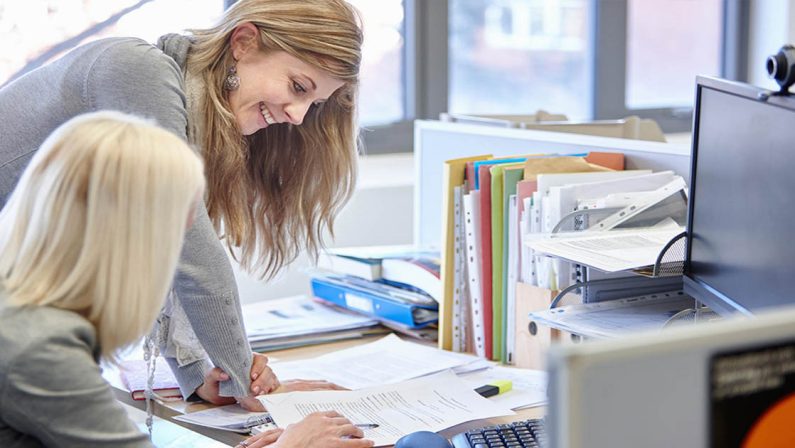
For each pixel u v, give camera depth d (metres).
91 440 1.04
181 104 1.53
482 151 2.25
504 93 3.54
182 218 1.06
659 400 0.61
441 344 1.92
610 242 1.60
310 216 1.91
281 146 1.85
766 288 1.23
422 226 2.45
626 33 3.68
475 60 3.46
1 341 1.02
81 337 1.05
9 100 1.56
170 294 1.60
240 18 1.62
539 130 2.25
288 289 2.71
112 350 1.09
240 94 1.66
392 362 1.79
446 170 1.87
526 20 3.52
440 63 3.37
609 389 0.60
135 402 1.66
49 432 1.04
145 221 1.03
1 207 1.57
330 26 1.63
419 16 3.33
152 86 1.49
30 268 1.05
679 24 3.86
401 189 2.91
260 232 1.92
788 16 3.79
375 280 2.12
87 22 2.65
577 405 0.60
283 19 1.62
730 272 1.34
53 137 1.06
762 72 3.93
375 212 2.88
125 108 1.47
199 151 1.62
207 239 1.48
